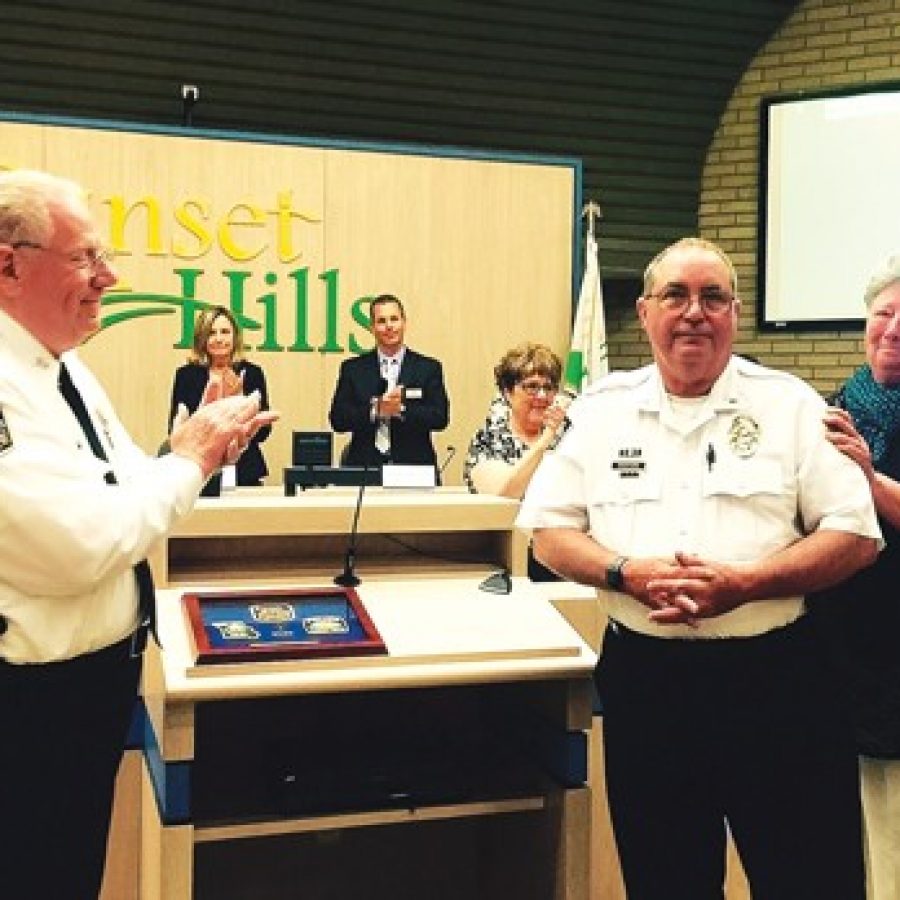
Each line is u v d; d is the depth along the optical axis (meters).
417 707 2.66
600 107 6.83
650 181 7.02
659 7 6.69
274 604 2.21
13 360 1.68
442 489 3.30
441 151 6.17
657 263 1.99
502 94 6.64
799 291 6.82
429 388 5.30
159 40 6.02
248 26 6.12
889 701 2.20
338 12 6.22
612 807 2.05
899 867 2.28
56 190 1.70
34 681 1.69
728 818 2.00
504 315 6.32
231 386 2.57
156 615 2.04
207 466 1.84
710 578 1.83
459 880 2.73
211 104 6.18
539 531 2.08
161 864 2.00
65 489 1.65
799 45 6.86
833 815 1.93
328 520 2.46
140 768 2.35
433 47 6.44
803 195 6.78
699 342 1.94
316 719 2.59
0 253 1.66
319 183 5.98
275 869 2.60
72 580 1.65
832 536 1.89
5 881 1.72
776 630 1.92
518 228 6.32
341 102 6.39
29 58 5.85
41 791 1.72
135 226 5.68
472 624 2.25
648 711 1.97
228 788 2.30
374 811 2.20
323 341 6.04
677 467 1.99
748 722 1.92
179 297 5.77
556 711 2.29
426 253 6.17
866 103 6.59
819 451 1.94
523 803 2.28
